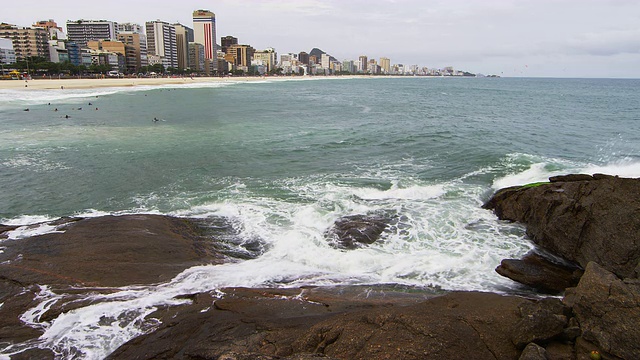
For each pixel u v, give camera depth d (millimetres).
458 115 43344
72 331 7082
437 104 60062
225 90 97625
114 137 27672
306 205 14234
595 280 6820
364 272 9648
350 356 5883
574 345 6242
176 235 11578
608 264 9086
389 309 7273
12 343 6793
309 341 6324
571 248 9977
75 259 9648
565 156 21688
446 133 29484
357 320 6734
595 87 146500
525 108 53031
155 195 15695
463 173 18297
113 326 7219
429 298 8328
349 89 118250
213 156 22219
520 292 8828
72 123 33750
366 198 15039
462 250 10742
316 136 28625
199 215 13445
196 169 19500
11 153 22328
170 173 18797
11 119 35531
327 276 9422
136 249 10273
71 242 10586
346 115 42906
